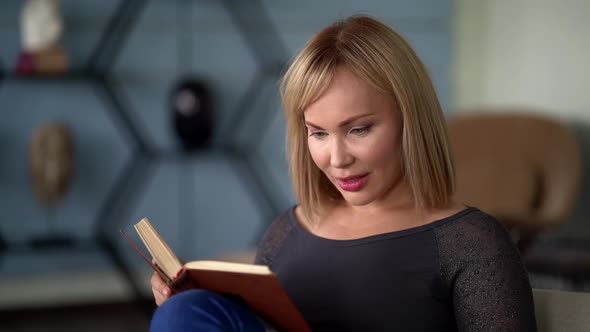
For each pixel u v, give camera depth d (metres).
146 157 3.61
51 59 3.27
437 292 1.04
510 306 0.98
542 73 3.47
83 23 3.46
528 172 3.13
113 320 3.21
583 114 3.27
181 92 3.51
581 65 3.27
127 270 3.43
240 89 3.72
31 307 3.43
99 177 3.55
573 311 1.06
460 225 1.05
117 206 3.61
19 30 3.38
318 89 1.01
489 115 3.30
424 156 1.03
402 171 1.08
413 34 3.91
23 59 3.25
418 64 1.04
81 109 3.49
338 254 1.10
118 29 3.53
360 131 1.01
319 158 1.05
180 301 0.98
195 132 3.54
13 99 3.40
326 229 1.15
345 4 3.80
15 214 3.45
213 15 3.65
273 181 3.83
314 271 1.12
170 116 3.60
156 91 3.60
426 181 1.04
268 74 3.76
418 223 1.08
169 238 3.69
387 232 1.08
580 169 3.03
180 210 3.70
